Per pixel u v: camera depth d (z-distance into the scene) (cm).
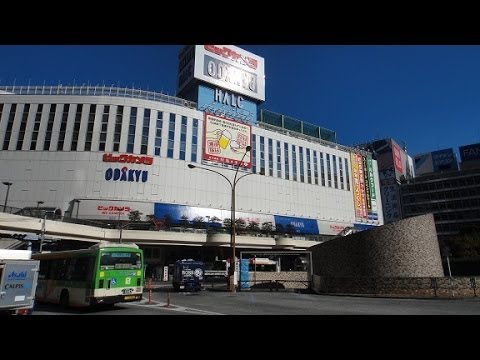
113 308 1580
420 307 1519
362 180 9950
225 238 5894
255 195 7725
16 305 1098
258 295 2339
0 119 6362
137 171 6475
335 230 8788
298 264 5184
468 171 11256
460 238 6925
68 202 6084
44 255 1803
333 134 10488
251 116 8600
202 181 7069
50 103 6506
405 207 11869
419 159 13862
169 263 6191
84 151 6338
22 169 6172
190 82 8069
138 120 6719
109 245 1537
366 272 2472
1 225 3753
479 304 1603
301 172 8675
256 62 8906
